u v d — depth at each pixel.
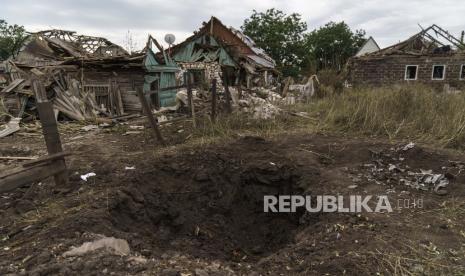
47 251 2.97
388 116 8.02
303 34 44.81
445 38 19.73
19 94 11.49
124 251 3.16
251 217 5.37
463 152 5.92
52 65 14.10
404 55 19.84
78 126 10.38
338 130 7.78
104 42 19.83
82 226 3.45
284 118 9.01
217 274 2.83
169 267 2.86
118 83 14.39
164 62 15.58
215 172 5.58
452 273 2.80
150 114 7.12
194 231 4.73
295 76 41.62
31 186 4.83
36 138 8.78
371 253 3.06
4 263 2.84
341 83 17.53
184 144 6.98
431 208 4.00
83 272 2.66
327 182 4.89
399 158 5.66
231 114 8.90
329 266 2.90
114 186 4.70
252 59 26.80
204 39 22.55
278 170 5.54
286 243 4.61
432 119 7.48
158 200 4.88
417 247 3.16
